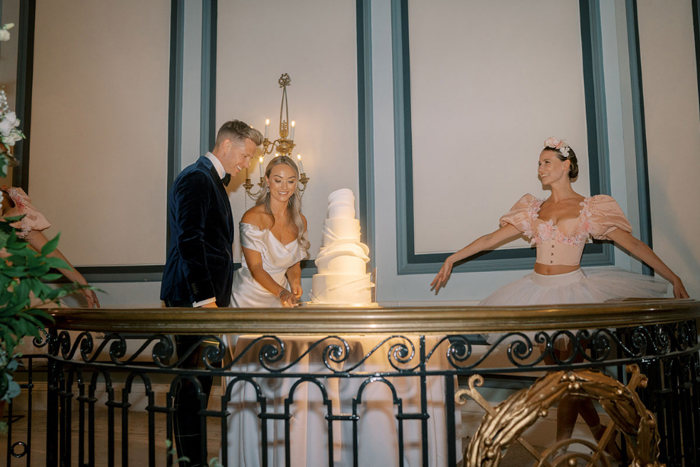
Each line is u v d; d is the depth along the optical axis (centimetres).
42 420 376
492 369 153
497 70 381
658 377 174
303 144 416
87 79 448
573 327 154
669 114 327
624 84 345
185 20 441
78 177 442
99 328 162
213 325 148
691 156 318
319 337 190
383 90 404
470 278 372
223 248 249
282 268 313
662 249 323
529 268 358
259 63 429
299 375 149
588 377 159
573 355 157
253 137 265
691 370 190
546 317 149
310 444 187
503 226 323
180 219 232
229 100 431
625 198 342
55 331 190
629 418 161
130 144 437
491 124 379
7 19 449
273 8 431
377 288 394
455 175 384
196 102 432
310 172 413
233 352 220
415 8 404
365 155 403
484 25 386
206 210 239
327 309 145
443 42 395
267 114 424
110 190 436
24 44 457
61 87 451
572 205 300
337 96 414
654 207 327
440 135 390
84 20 454
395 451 190
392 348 151
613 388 160
